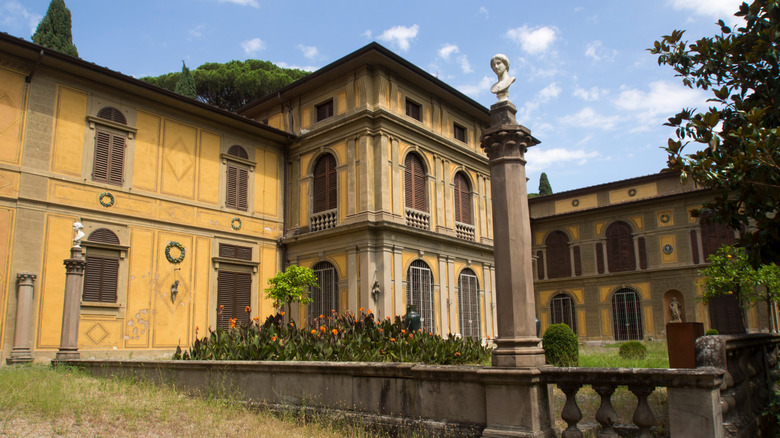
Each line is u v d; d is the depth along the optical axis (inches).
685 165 287.6
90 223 700.0
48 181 669.9
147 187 762.2
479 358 594.2
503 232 259.6
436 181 954.1
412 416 279.7
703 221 303.7
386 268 817.5
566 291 1455.5
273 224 919.7
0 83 649.0
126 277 721.0
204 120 845.2
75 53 1330.0
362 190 840.9
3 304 617.3
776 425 293.7
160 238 765.9
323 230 860.6
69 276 530.9
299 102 966.4
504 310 254.4
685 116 307.6
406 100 927.0
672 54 342.6
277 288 781.9
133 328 719.1
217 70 1499.8
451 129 1015.6
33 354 629.9
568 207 1488.7
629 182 1393.9
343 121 876.6
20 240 639.1
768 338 332.2
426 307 884.0
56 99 692.1
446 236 927.0
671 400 207.9
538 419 237.0
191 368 402.9
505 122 270.1
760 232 287.4
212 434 283.6
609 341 1365.7
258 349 440.1
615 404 323.9
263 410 342.3
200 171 828.6
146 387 393.1
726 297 1219.2
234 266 851.4
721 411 212.7
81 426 278.8
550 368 240.1
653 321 1311.5
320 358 416.8
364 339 479.5
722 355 235.6
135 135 759.1
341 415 305.7
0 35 625.3
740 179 269.3
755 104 312.7
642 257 1347.2
